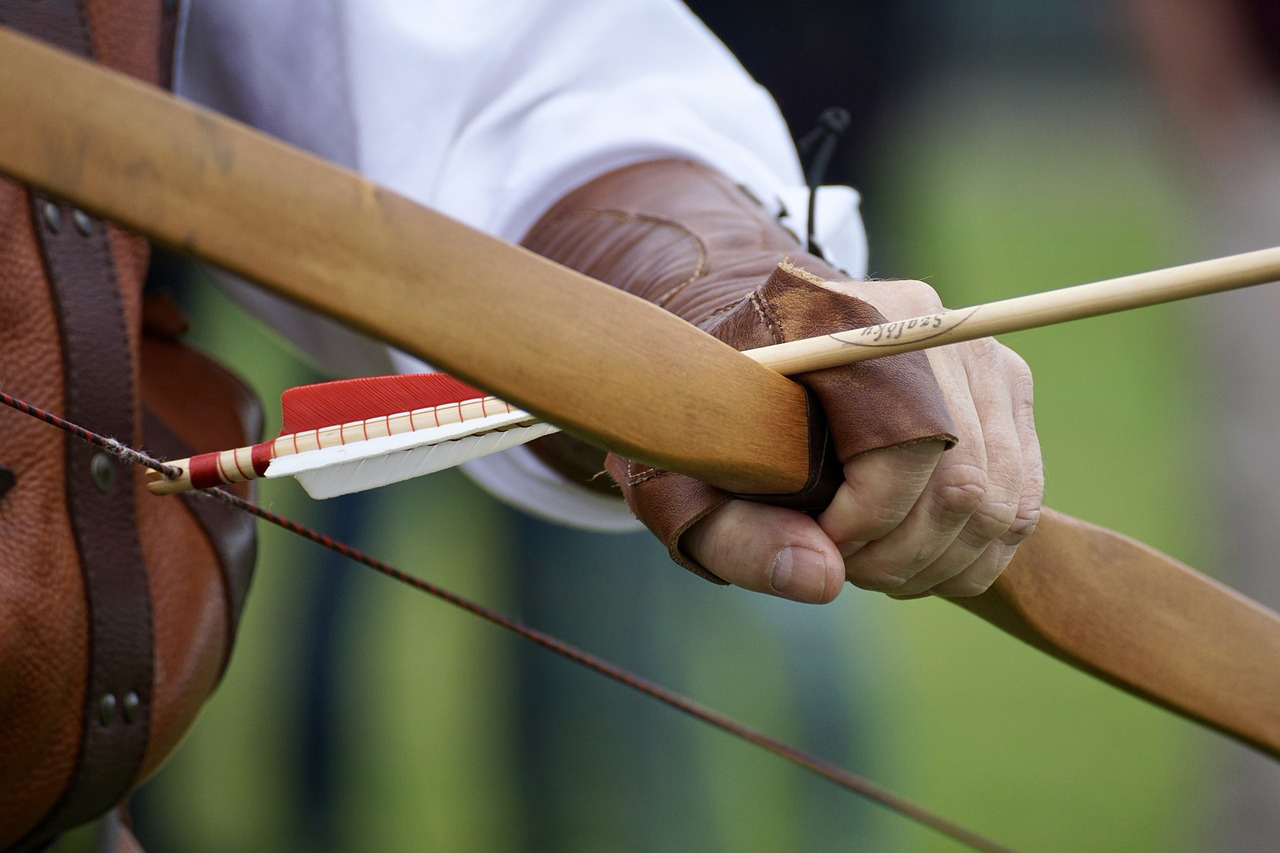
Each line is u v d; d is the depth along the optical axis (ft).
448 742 29.22
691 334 7.51
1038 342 58.49
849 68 27.07
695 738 20.38
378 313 6.75
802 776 21.72
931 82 31.48
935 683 37.24
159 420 10.71
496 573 20.77
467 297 6.93
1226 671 10.52
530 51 12.30
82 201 6.33
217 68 12.97
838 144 28.02
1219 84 19.47
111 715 9.78
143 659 9.88
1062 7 44.47
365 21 12.21
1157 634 10.36
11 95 6.25
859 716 21.94
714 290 9.55
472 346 6.96
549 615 20.18
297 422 7.88
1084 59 45.29
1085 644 10.16
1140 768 34.60
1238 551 20.85
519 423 7.68
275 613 27.20
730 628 20.61
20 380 9.27
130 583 9.78
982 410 8.20
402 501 23.63
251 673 26.91
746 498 8.08
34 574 9.25
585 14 12.52
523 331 7.06
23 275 9.28
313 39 12.57
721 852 20.59
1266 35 18.98
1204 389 21.48
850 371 7.73
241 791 25.46
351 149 12.60
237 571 10.76
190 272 21.43
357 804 23.40
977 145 52.80
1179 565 10.52
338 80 12.51
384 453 7.70
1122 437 52.54
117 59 10.09
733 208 10.84
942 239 48.49
